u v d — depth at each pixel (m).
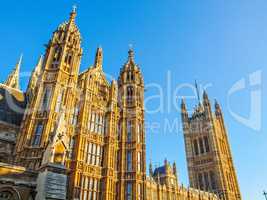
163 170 93.94
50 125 36.06
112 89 48.62
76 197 34.62
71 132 39.38
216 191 116.38
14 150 35.09
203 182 122.62
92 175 38.31
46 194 28.17
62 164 31.89
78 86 44.47
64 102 39.47
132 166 43.25
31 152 33.72
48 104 38.03
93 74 47.03
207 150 129.75
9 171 28.45
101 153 41.62
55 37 45.69
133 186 41.31
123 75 54.53
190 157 132.25
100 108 45.38
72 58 44.12
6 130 37.53
